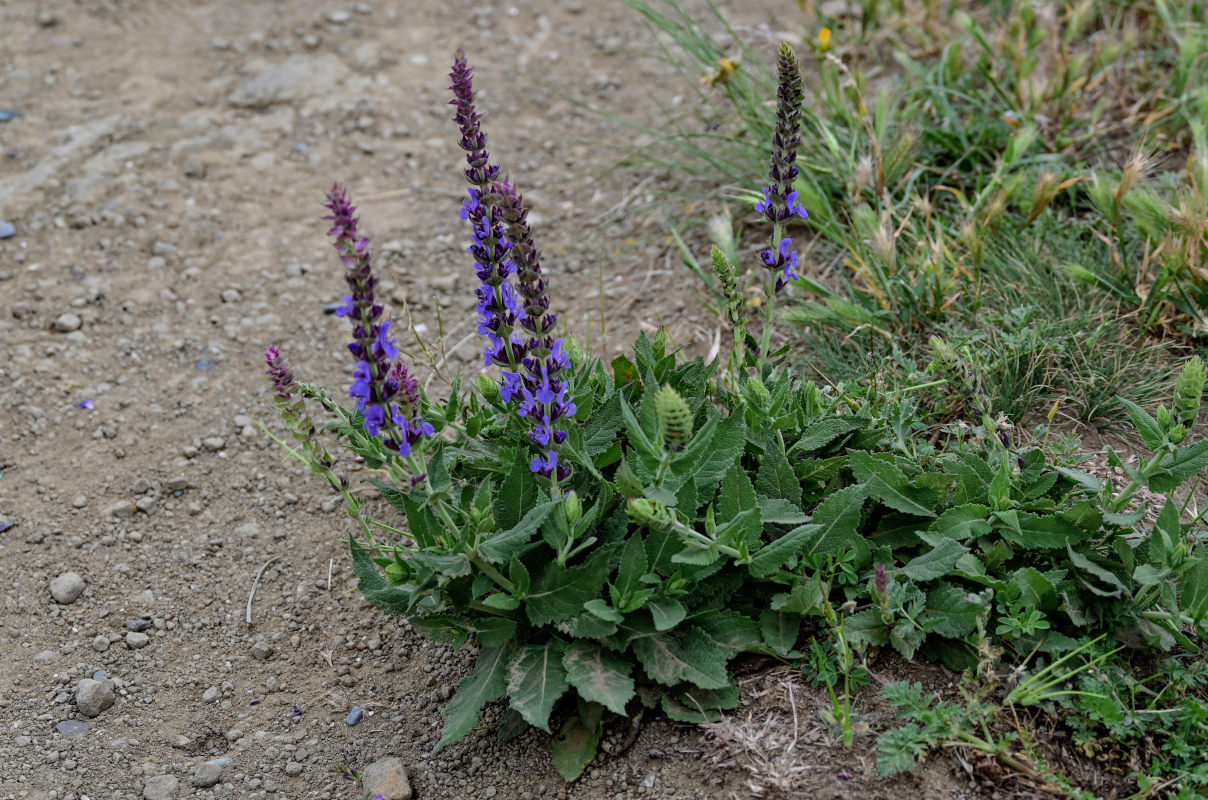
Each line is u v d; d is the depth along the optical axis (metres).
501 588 1.35
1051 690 1.33
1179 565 1.32
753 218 1.79
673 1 1.94
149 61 2.28
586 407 1.41
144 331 1.74
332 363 1.72
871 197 1.74
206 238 1.85
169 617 1.51
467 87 1.31
